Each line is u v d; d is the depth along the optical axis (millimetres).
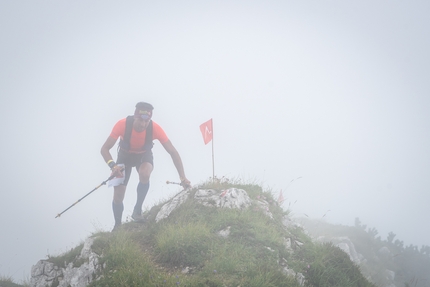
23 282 11859
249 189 11055
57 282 8281
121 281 6676
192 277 6832
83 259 8219
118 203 10219
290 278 6980
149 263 7461
